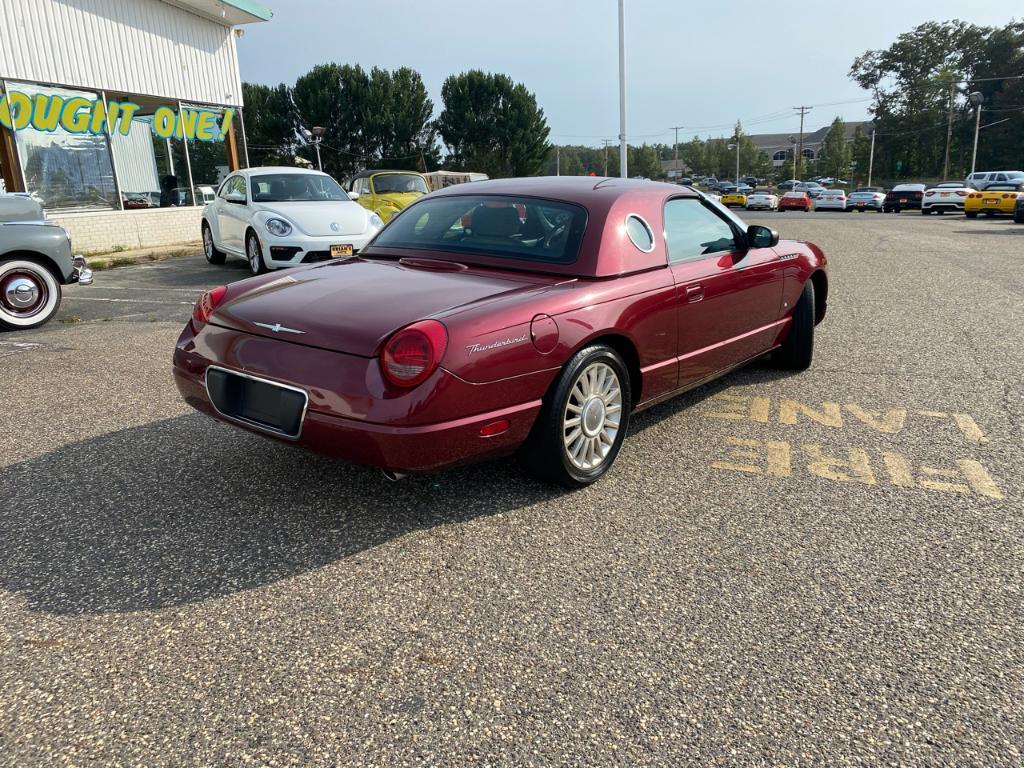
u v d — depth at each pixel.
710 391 4.88
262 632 2.32
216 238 11.45
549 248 3.42
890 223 23.72
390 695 2.04
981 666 2.18
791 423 4.25
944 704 2.02
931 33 84.75
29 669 2.14
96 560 2.73
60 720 1.94
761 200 44.34
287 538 2.91
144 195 14.73
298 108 51.41
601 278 3.30
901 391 4.84
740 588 2.58
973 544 2.89
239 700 2.02
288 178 10.69
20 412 4.37
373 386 2.65
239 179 10.79
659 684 2.09
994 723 1.95
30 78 12.24
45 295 6.96
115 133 13.96
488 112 57.12
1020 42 79.38
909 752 1.85
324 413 2.73
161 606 2.45
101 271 11.34
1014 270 10.74
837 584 2.61
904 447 3.88
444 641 2.28
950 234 18.02
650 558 2.78
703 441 3.97
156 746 1.85
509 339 2.83
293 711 1.98
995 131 76.81
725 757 1.83
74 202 13.21
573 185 3.77
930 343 6.18
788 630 2.34
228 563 2.72
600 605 2.47
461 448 2.79
